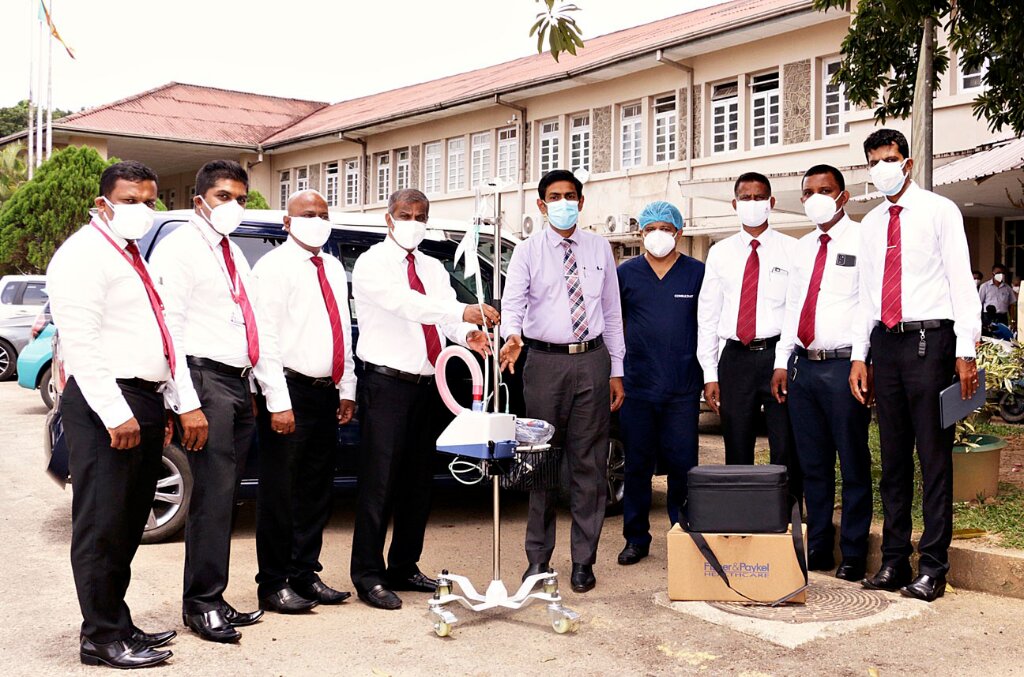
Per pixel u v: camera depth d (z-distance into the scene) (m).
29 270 23.14
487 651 4.03
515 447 4.36
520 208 22.25
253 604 4.71
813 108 16.33
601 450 5.05
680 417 5.52
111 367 3.77
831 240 5.07
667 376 5.47
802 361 5.14
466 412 4.33
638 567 5.43
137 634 4.00
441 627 4.17
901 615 4.43
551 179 4.96
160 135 29.02
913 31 9.02
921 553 4.75
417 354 4.72
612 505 6.82
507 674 3.77
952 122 13.49
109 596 3.82
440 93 26.59
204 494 4.18
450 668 3.83
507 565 5.49
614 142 20.16
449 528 6.43
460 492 7.46
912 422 4.75
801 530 4.63
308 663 3.88
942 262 4.64
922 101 7.23
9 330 15.95
